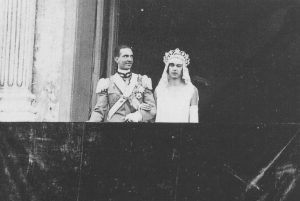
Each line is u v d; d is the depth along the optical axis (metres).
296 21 9.43
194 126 7.01
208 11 9.68
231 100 9.38
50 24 9.26
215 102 9.39
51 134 7.55
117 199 7.21
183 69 8.31
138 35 9.70
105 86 8.47
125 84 8.45
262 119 9.23
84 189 7.38
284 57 9.41
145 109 8.26
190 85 8.32
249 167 6.73
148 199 7.09
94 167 7.36
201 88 9.45
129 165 7.22
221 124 6.91
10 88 8.97
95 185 7.32
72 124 7.48
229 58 9.53
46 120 9.11
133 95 8.41
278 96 9.29
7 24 9.03
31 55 9.13
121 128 7.29
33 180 7.56
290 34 9.45
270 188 6.62
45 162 7.55
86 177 7.38
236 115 9.30
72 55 9.20
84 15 9.35
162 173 7.09
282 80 9.33
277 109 9.26
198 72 9.55
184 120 8.20
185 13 9.71
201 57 9.59
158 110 8.30
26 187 7.58
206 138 6.96
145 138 7.19
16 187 7.62
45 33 9.25
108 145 7.33
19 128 7.66
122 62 8.45
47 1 9.26
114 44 9.63
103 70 9.47
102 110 8.44
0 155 7.68
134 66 9.65
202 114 9.34
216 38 9.62
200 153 6.95
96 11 9.48
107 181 7.28
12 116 8.82
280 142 6.68
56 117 9.09
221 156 6.87
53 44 9.25
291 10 9.45
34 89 9.20
